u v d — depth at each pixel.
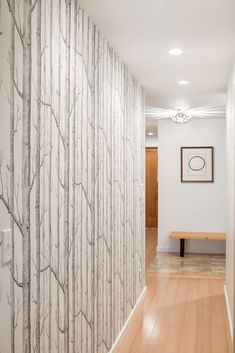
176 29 3.08
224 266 6.61
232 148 3.96
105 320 3.20
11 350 1.70
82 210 2.61
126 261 3.96
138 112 4.68
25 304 1.82
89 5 2.61
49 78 2.06
